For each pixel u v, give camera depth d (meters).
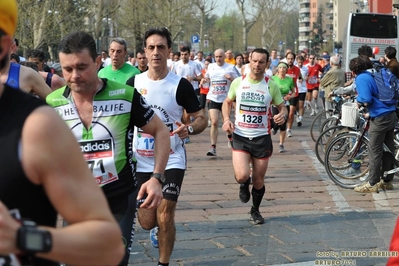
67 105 4.13
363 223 7.35
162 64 5.50
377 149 9.11
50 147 1.91
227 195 8.88
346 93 13.00
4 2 1.93
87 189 1.98
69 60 3.91
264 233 6.92
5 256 1.90
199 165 11.56
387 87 8.98
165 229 5.23
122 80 7.91
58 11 29.77
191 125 5.49
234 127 7.33
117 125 4.11
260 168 7.20
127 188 4.17
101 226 1.96
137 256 6.14
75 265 1.92
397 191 9.28
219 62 13.71
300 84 18.48
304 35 152.75
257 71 7.38
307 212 7.90
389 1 33.62
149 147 5.36
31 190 1.94
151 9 51.03
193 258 6.04
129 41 55.81
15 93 1.97
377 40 27.78
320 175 10.54
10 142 1.90
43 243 1.81
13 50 7.13
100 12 37.16
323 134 11.21
